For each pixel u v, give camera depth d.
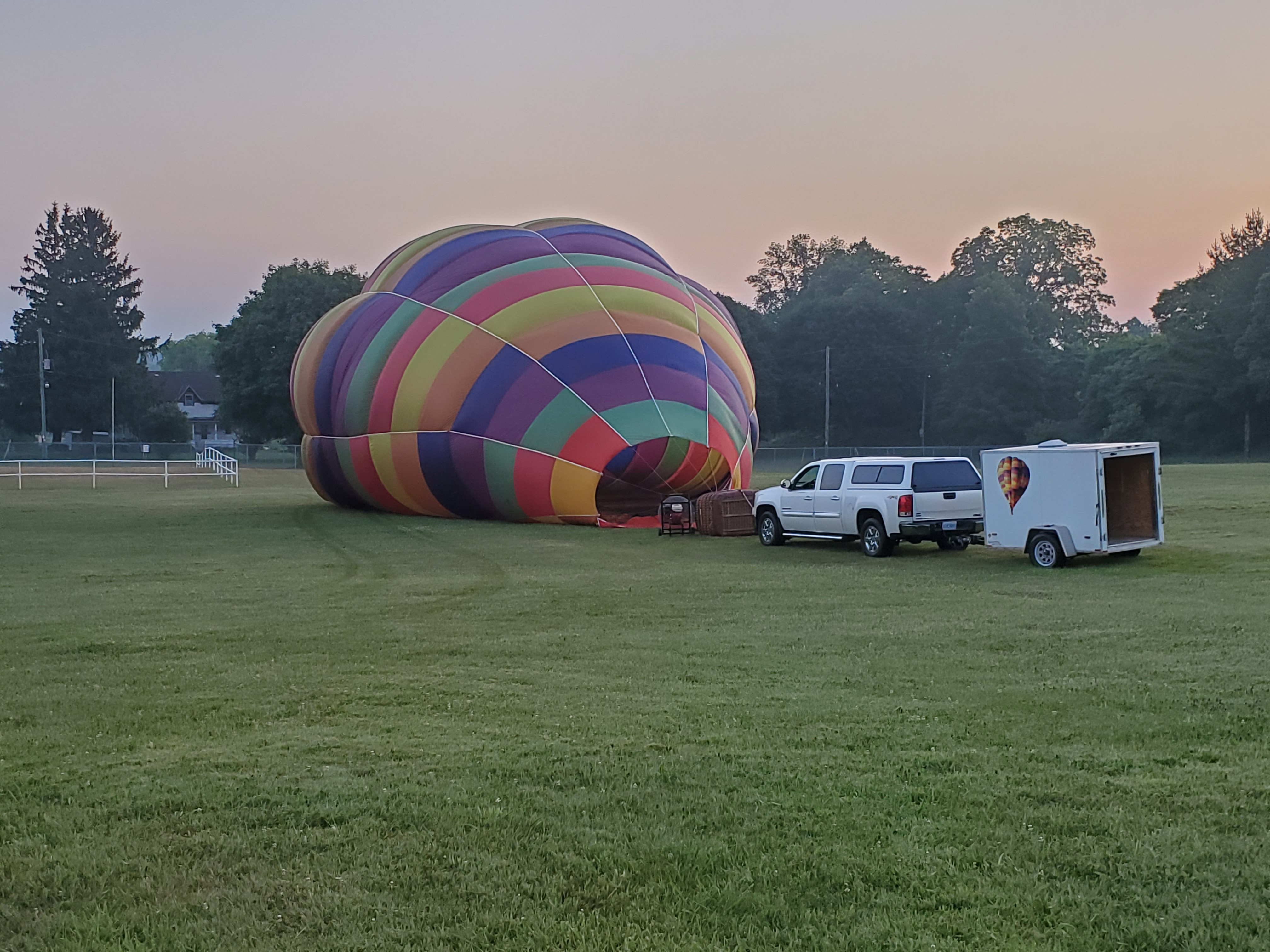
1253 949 4.24
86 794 6.28
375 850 5.36
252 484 50.16
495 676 9.42
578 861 5.20
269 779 6.52
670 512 24.02
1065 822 5.55
